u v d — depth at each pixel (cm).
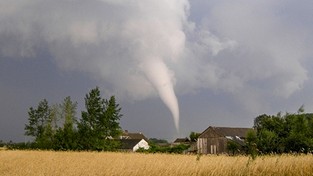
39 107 7969
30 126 7938
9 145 8062
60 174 1928
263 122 5269
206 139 6725
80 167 2117
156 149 6394
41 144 7056
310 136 4906
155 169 1859
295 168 1973
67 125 6962
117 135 6969
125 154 4500
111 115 6900
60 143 6819
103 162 2573
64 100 7406
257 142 4881
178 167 1870
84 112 6931
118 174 1833
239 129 7144
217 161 2033
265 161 2016
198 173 1855
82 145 6800
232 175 1895
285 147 4812
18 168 2312
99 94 6962
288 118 5069
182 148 6438
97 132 6819
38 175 1927
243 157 2219
